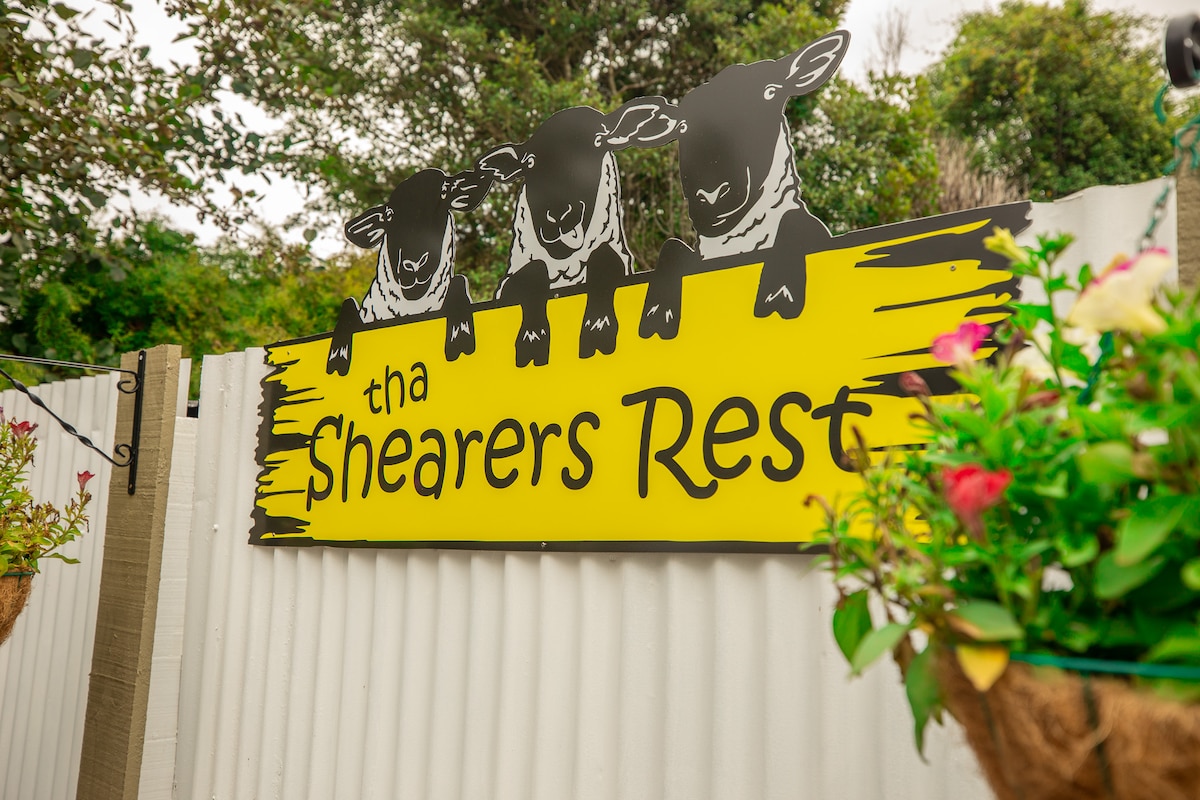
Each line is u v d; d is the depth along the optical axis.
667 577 2.14
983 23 13.55
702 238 2.19
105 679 3.46
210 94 6.21
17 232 5.75
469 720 2.53
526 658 2.44
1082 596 0.89
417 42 10.89
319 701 2.97
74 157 5.43
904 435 1.77
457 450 2.66
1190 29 1.12
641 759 2.15
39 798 3.90
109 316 11.21
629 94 10.80
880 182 8.55
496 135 10.29
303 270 8.48
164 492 3.42
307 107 7.27
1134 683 0.79
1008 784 0.90
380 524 2.85
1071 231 1.69
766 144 2.10
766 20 9.51
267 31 6.10
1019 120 12.74
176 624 3.47
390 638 2.81
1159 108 1.18
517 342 2.55
